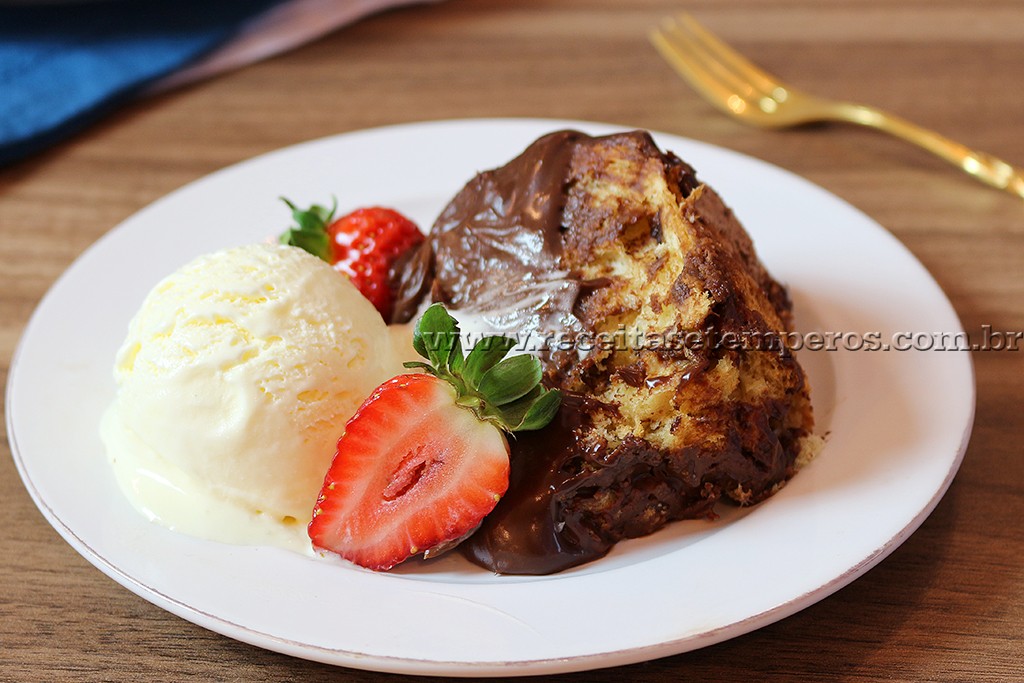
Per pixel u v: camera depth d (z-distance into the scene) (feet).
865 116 1.43
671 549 0.94
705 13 1.80
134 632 0.90
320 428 0.96
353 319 1.00
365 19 1.80
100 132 1.51
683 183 1.01
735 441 0.94
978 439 1.03
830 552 0.88
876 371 1.04
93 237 1.32
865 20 1.75
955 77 1.57
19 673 0.87
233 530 0.94
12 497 1.01
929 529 0.96
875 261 1.16
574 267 1.00
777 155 1.44
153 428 0.96
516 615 0.86
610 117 1.52
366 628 0.85
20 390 1.05
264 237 1.25
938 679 0.86
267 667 0.88
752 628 0.84
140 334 0.99
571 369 0.96
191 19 1.66
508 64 1.65
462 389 0.91
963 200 1.34
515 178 1.05
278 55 1.69
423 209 1.30
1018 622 0.89
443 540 0.91
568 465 0.93
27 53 1.55
